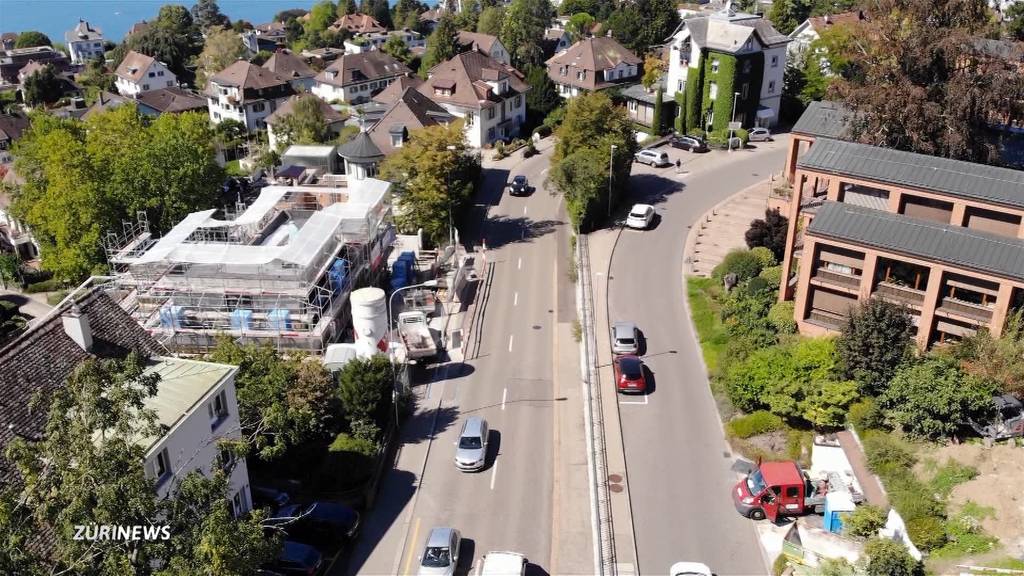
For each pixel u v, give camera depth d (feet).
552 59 394.93
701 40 309.22
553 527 130.93
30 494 77.41
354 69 453.17
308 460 143.13
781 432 144.05
